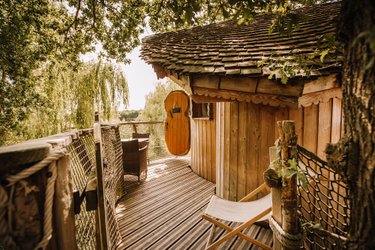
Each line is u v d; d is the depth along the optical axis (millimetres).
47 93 8609
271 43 3465
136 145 5570
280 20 1553
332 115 3246
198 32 6000
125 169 5578
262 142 3486
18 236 830
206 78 3043
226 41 4285
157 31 8586
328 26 3559
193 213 4125
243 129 3734
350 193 1050
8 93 7703
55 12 8055
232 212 2836
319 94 2676
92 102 9055
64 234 1059
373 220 926
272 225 1883
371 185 918
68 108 8992
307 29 3721
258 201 2949
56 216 1033
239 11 1605
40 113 8641
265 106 3406
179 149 7578
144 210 4285
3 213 779
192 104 6488
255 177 3627
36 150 840
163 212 4188
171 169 7008
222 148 4219
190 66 3248
